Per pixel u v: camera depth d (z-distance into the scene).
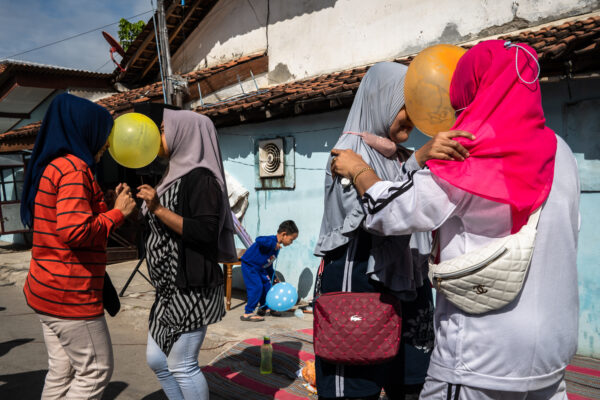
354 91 4.59
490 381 1.12
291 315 5.35
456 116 1.29
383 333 1.56
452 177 1.10
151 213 2.04
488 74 1.12
